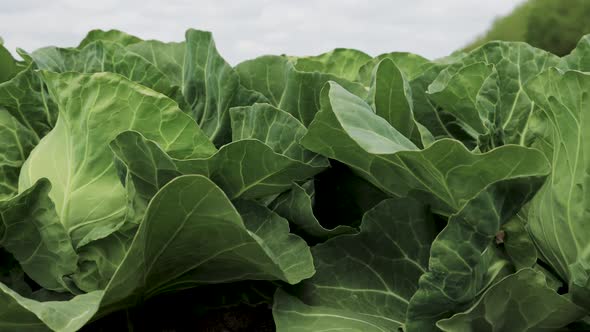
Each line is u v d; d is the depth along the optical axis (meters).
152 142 1.59
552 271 1.74
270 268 1.60
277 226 1.73
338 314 1.64
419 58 2.83
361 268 1.75
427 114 2.27
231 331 1.92
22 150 2.07
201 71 2.12
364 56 3.00
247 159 1.67
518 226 1.69
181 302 1.89
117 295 1.54
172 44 2.38
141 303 1.75
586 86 1.46
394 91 1.89
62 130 1.83
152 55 2.35
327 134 1.67
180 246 1.58
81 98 1.73
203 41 2.13
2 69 2.33
